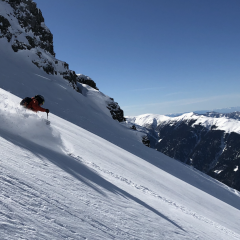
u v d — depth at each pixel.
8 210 1.16
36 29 58.41
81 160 5.29
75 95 51.88
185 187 15.07
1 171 1.68
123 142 39.03
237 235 6.67
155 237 2.33
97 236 1.53
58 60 58.19
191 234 3.58
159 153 41.38
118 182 5.33
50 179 2.26
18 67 43.47
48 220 1.34
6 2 55.00
